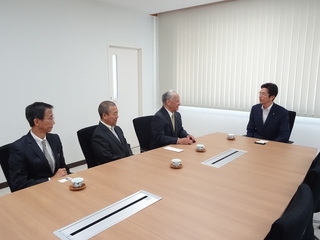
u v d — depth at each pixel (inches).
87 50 150.8
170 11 182.5
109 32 161.8
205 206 49.1
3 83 118.2
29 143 71.1
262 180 62.6
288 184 60.3
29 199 51.6
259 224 42.8
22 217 44.7
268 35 145.7
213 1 152.6
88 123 156.1
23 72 124.3
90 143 90.6
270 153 86.3
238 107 162.2
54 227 41.7
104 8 156.6
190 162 76.2
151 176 64.7
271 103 116.7
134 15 176.7
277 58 144.5
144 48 188.2
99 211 47.0
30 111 70.7
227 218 44.7
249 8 149.8
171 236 39.3
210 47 168.6
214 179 62.9
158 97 203.2
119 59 174.7
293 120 119.6
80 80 149.3
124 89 181.0
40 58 130.0
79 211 46.9
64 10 137.0
